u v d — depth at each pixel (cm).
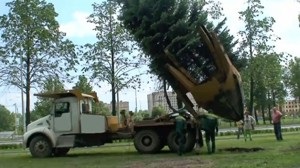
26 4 3797
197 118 2208
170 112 2416
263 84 5050
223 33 2470
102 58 4122
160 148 2305
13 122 11944
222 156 1873
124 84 4122
